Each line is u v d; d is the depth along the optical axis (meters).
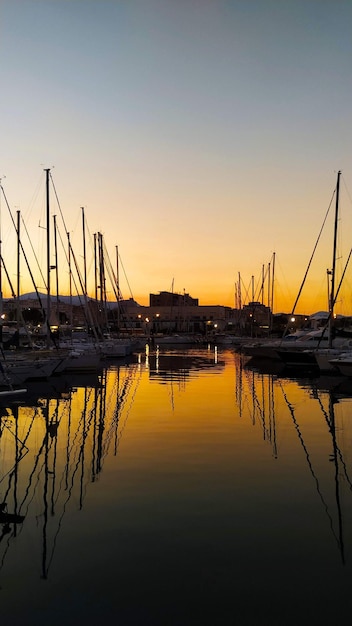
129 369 43.19
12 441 15.70
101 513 9.69
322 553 8.06
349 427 17.81
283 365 47.59
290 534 8.76
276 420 19.12
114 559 7.84
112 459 13.51
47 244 37.25
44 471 12.49
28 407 22.16
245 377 36.00
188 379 34.53
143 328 145.62
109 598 6.79
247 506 10.05
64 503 10.23
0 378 28.39
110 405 22.73
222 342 103.12
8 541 8.51
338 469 12.65
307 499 10.48
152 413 20.67
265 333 102.50
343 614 6.45
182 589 7.00
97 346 51.97
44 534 8.76
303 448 14.76
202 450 14.48
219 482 11.54
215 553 8.04
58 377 35.03
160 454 14.01
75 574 7.41
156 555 7.96
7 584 7.17
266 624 6.25
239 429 17.41
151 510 9.82
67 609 6.55
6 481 11.73
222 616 6.40
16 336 35.81
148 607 6.58
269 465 12.98
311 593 6.91
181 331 153.12
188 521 9.29
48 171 38.12
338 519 9.42
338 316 56.25
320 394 26.47
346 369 34.53
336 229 38.78
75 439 15.96
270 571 7.48
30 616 6.40
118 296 81.50
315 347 49.09
